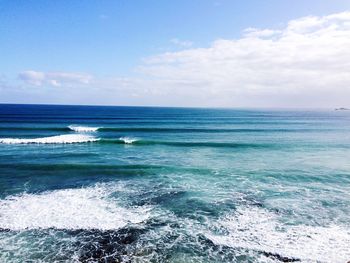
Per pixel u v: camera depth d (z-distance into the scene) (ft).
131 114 313.12
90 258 23.52
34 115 251.19
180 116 288.71
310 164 60.85
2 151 73.46
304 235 27.63
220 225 29.89
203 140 101.45
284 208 34.88
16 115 245.65
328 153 75.51
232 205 35.83
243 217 32.04
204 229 28.94
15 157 65.36
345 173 52.54
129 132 124.57
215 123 193.98
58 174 50.11
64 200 36.86
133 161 63.00
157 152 75.61
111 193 40.16
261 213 33.27
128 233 27.91
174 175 50.47
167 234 27.81
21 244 25.46
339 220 31.32
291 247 25.32
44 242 25.86
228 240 26.61
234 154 73.61
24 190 40.91
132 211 33.53
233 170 54.65
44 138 93.09
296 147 85.87
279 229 28.99
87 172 51.83
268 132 133.80
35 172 51.11
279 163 61.87
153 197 38.63
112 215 32.22
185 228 29.14
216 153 74.90
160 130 135.33
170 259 23.39
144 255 23.99
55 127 133.08
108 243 25.95
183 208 34.68
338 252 24.49
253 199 38.14
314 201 37.45
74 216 31.71
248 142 96.37
